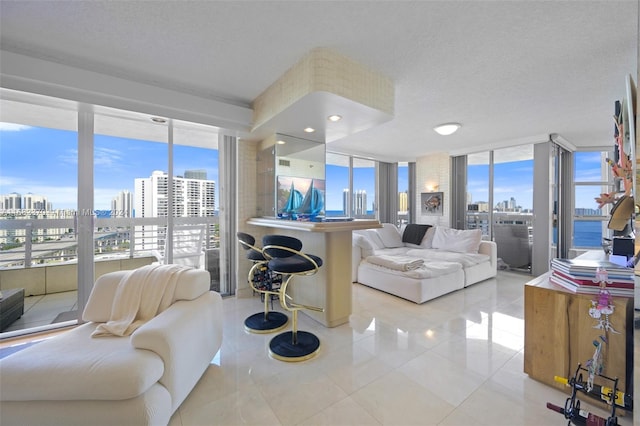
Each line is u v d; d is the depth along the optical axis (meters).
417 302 3.33
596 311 1.56
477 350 2.24
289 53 2.21
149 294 1.86
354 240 4.36
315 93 2.14
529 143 4.77
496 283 4.31
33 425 1.21
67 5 1.69
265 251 2.26
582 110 3.40
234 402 1.64
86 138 2.74
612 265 1.68
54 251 2.73
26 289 3.20
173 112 2.81
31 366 1.25
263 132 3.35
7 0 1.65
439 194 6.24
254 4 1.67
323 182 3.90
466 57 2.23
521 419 1.51
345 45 2.08
